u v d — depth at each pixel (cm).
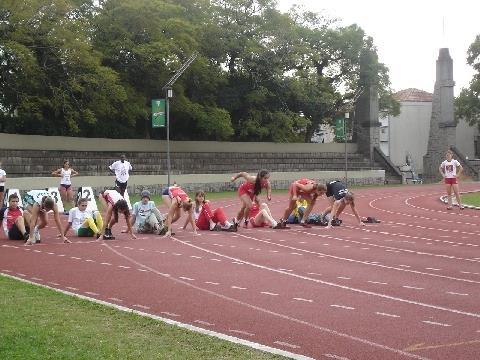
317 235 1781
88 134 4428
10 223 1628
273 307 875
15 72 3628
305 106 5441
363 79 5819
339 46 5669
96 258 1330
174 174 4466
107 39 4166
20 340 644
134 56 4194
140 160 4450
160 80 4319
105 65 4212
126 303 891
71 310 802
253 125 5066
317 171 5250
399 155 6781
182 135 5069
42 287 961
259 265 1258
